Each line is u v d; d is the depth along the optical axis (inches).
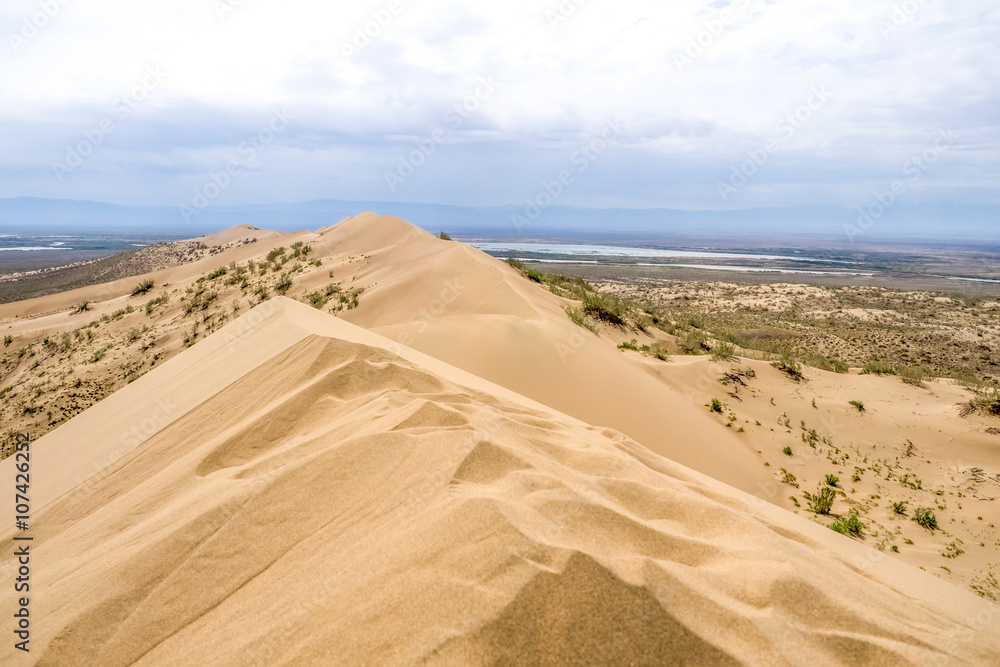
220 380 272.1
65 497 197.0
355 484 119.6
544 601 75.9
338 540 102.3
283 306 417.7
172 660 81.6
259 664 74.4
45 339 1084.5
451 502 102.7
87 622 91.0
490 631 72.2
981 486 349.1
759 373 557.9
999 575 242.8
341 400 197.9
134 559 104.7
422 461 123.0
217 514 114.5
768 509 213.2
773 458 386.6
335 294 893.8
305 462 128.6
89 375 777.6
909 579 162.2
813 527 203.3
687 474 206.8
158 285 1690.5
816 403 494.9
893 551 267.0
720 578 88.7
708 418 426.3
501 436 142.1
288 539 106.2
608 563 81.6
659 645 73.2
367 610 78.7
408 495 111.3
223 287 1115.9
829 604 87.6
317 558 98.3
